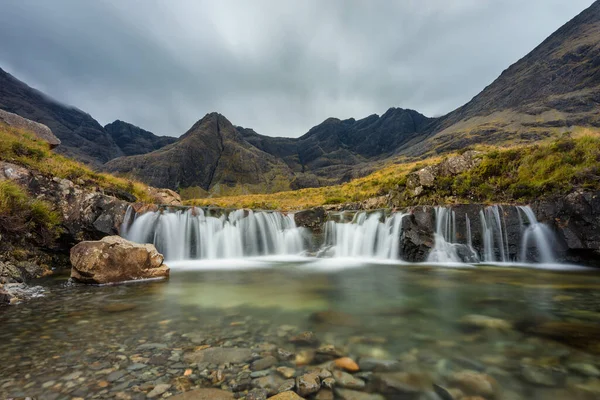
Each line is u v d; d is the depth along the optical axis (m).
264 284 10.09
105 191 16.44
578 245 12.52
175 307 7.07
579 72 129.88
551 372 3.81
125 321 5.96
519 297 7.98
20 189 11.69
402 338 5.02
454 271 12.45
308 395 3.27
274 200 40.69
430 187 21.33
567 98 113.88
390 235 17.11
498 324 5.74
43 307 6.99
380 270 13.30
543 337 5.05
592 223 12.31
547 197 14.24
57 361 4.14
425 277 11.27
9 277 9.12
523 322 5.86
